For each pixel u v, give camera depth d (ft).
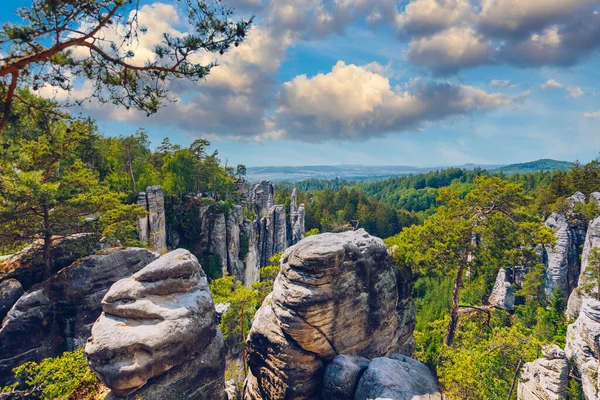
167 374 72.02
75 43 37.19
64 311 97.81
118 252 109.60
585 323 130.00
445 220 116.67
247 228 292.81
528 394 111.75
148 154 299.79
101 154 203.92
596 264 186.39
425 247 116.78
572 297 193.98
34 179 46.55
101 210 116.37
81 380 75.41
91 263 103.91
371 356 99.35
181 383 73.92
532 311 199.21
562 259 223.71
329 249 88.99
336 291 90.12
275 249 356.38
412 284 120.06
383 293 102.58
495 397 84.23
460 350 93.56
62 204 102.12
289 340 89.66
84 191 111.55
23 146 80.38
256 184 408.05
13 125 43.29
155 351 69.15
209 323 80.02
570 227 239.71
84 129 62.23
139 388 68.74
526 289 209.36
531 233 107.24
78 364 78.07
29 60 36.35
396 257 118.01
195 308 77.66
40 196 89.10
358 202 600.39
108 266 106.01
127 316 72.74
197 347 76.13
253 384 100.01
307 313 86.84
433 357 93.71
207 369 78.54
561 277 222.28
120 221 128.57
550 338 172.24
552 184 343.67
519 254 108.99
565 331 179.52
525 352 95.40
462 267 113.29
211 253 252.21
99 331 69.31
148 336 69.31
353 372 86.28
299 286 89.20
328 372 88.07
